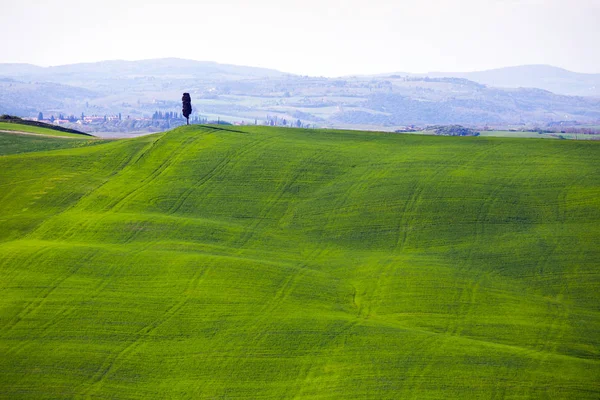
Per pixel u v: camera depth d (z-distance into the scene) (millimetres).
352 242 122188
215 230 123375
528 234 121000
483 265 113188
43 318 92625
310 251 119062
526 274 110250
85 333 89688
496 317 98062
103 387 79938
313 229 126312
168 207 132500
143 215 128250
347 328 91750
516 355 86250
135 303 96938
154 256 110688
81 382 80688
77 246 114000
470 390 78625
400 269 111125
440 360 84250
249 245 119375
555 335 93812
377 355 85188
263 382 80750
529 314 99125
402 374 81375
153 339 89000
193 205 133375
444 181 138625
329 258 116562
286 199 135750
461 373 81688
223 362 84312
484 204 129875
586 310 101438
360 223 126938
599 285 106875
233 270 107062
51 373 81938
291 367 83312
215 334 90125
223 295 99875
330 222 127875
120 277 103938
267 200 135375
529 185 136250
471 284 106625
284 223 128250
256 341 88500
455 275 109250
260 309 96625
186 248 115812
